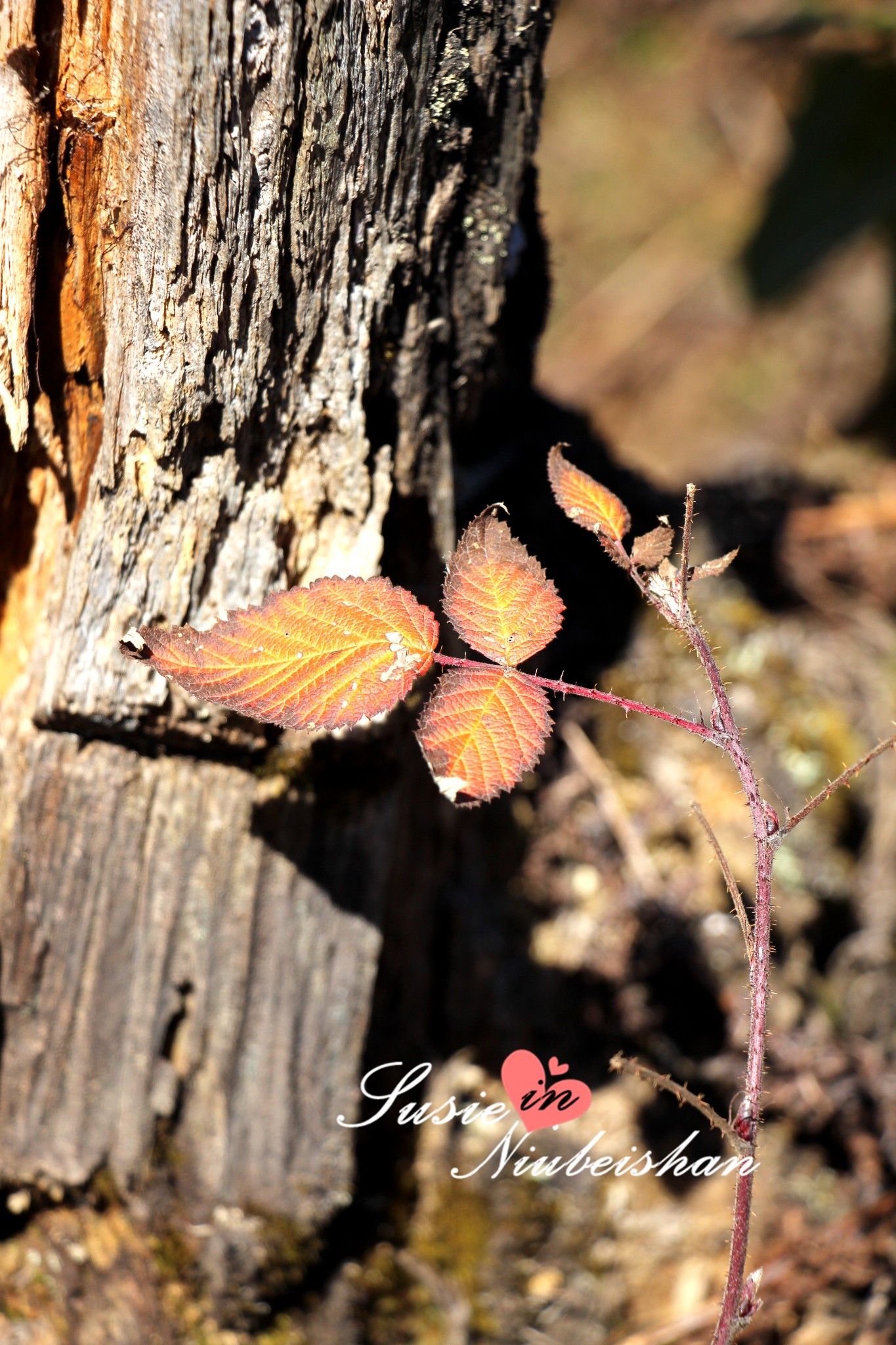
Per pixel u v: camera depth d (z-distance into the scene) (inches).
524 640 35.0
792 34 77.5
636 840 42.0
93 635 36.7
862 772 48.1
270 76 35.3
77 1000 38.0
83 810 37.5
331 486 36.9
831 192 78.6
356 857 38.0
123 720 36.9
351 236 36.1
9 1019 38.1
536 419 42.4
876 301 93.3
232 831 37.6
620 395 93.4
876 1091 41.3
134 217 35.7
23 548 37.7
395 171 36.0
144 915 37.8
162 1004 38.1
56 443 36.9
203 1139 38.5
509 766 34.5
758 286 81.2
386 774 37.8
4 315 35.9
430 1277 39.8
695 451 87.2
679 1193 40.9
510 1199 40.4
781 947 43.4
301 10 35.2
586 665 45.0
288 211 35.8
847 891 45.5
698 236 104.4
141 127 35.5
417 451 37.4
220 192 35.6
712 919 41.9
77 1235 38.4
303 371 36.4
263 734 37.1
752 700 46.8
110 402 36.2
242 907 37.9
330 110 35.5
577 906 41.9
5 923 37.7
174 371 36.0
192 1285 38.5
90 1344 37.9
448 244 36.8
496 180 37.0
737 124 113.0
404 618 34.9
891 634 52.0
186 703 36.8
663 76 117.9
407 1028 40.3
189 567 36.6
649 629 46.1
